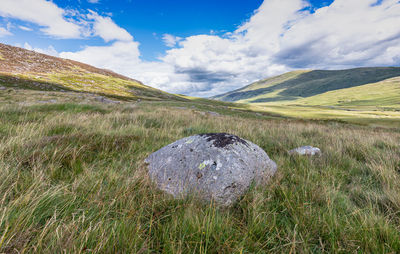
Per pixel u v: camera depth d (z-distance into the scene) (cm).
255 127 809
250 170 266
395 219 192
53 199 177
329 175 301
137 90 11306
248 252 151
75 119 641
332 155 413
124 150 374
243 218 184
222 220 174
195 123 834
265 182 269
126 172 270
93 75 12025
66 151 309
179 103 4375
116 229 155
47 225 143
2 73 6412
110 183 224
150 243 151
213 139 305
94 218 163
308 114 7631
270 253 154
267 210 199
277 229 169
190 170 255
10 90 3456
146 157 341
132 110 1352
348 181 307
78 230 153
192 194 219
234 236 164
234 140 307
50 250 133
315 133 761
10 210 153
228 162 256
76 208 176
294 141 559
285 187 248
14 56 9919
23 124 525
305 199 218
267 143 540
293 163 373
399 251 151
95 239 143
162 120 837
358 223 175
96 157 326
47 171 244
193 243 154
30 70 8956
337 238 163
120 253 140
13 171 222
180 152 292
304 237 167
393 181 266
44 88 6291
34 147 320
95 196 192
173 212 187
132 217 176
